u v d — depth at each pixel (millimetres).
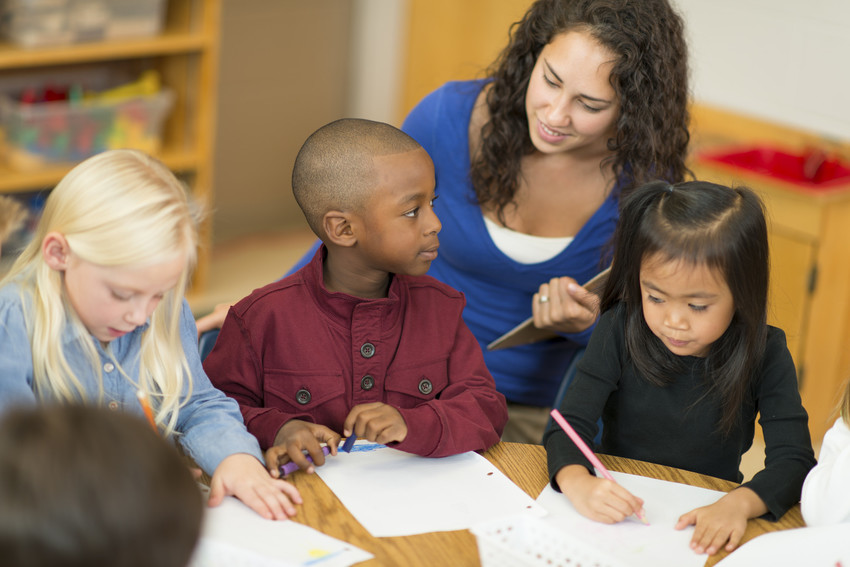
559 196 1650
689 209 1214
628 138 1521
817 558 1040
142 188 1035
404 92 3594
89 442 583
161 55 3057
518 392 1719
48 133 2836
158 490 584
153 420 1100
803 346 2475
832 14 2434
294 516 1094
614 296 1341
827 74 2492
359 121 1302
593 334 1351
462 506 1133
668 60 1496
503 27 3227
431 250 1295
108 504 566
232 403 1246
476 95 1666
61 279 1088
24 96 2824
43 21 2684
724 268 1192
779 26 2551
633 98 1487
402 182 1241
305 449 1188
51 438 580
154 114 2975
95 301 1059
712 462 1340
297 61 3604
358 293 1335
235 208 3641
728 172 2504
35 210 2859
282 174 3719
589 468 1206
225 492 1121
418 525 1094
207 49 2939
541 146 1535
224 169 3566
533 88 1508
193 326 1255
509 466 1231
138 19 2832
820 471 1152
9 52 2664
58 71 3010
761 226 1229
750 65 2648
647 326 1308
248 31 3445
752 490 1161
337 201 1250
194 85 3004
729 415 1293
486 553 953
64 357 1107
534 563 935
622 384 1341
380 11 3596
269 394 1317
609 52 1442
